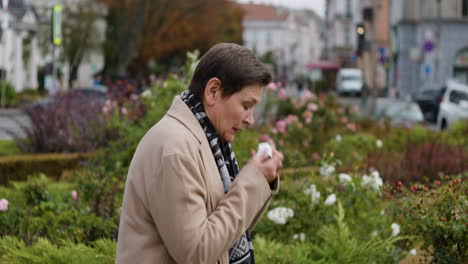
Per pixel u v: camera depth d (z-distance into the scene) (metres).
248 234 2.10
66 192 5.27
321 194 4.59
